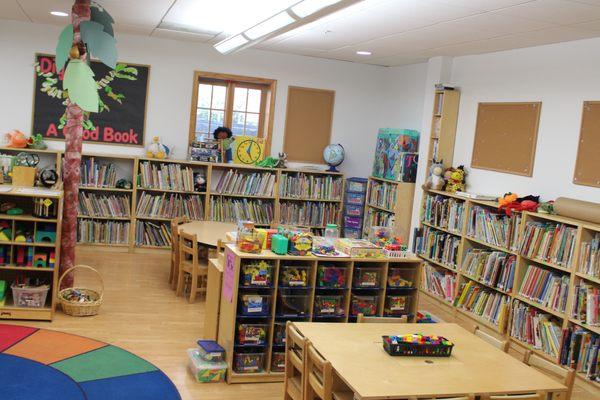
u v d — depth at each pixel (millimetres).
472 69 7293
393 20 5574
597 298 5035
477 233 6551
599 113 5457
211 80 9070
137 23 7359
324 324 3939
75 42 5574
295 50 8625
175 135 8852
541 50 6207
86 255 8133
